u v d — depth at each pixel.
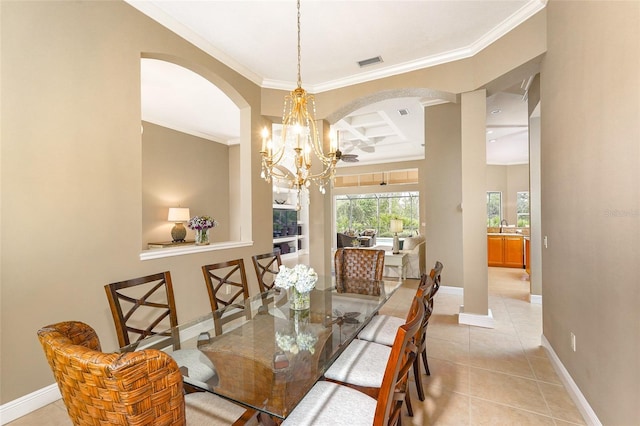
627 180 1.37
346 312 2.07
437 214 5.03
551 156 2.43
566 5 2.07
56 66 2.03
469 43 3.15
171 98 4.71
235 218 7.52
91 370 0.64
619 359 1.45
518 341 2.95
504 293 4.86
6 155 1.80
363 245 7.62
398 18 2.71
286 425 1.17
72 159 2.10
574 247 1.99
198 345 1.63
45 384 1.97
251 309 2.19
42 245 1.94
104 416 0.68
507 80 3.02
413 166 8.66
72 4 2.11
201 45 3.04
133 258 2.45
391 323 2.32
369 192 9.52
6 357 1.81
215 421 1.75
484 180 3.26
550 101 2.43
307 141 2.53
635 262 1.31
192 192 6.65
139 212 2.50
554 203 2.39
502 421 1.81
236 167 7.49
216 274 3.26
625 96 1.38
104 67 2.29
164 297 2.69
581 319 1.88
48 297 1.97
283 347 1.56
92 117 2.21
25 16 1.89
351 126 5.96
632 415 1.34
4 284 1.80
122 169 2.38
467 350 2.76
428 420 1.81
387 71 3.63
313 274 2.10
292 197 9.62
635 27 1.29
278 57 3.38
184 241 5.96
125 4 2.42
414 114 5.41
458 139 4.87
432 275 1.82
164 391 0.70
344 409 1.25
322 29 2.88
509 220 8.65
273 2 2.49
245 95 3.70
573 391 2.00
